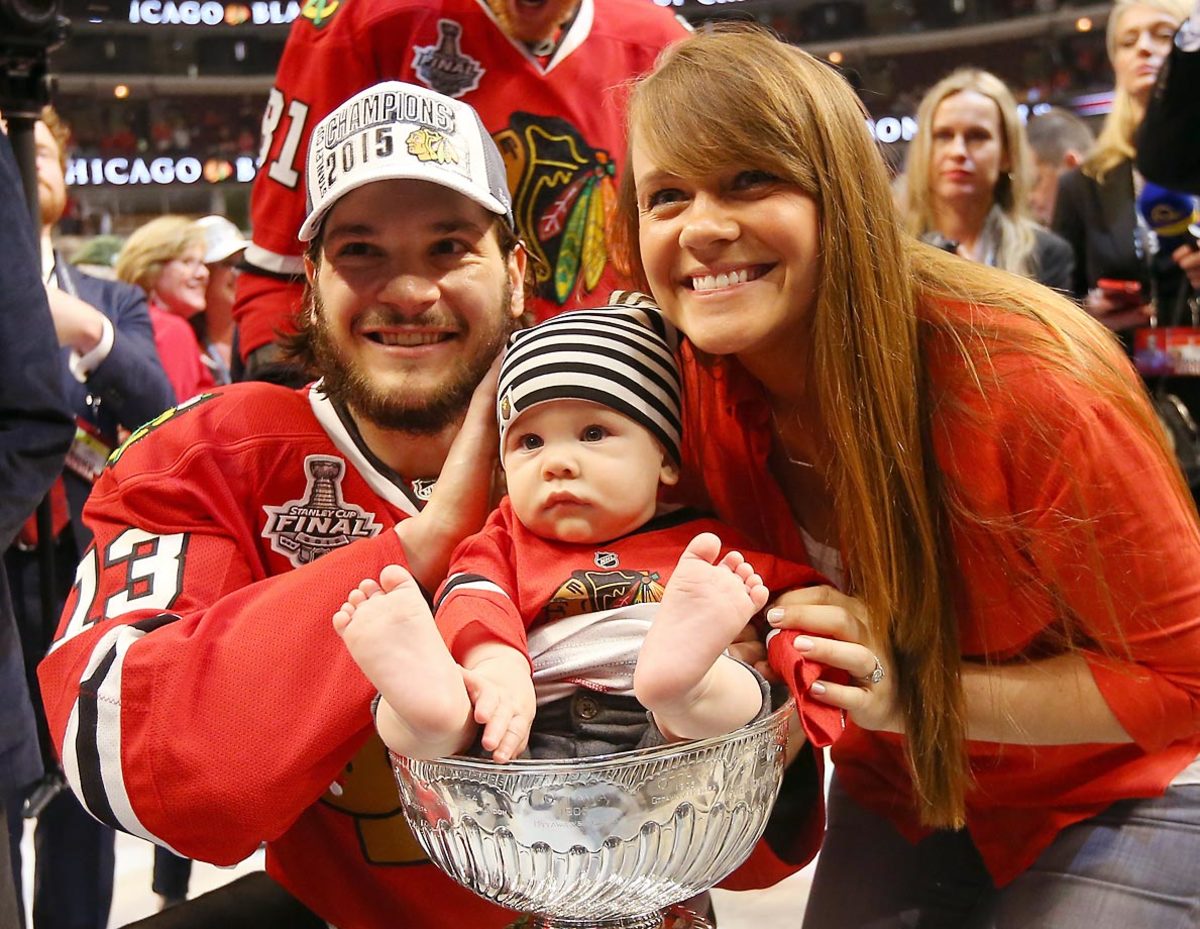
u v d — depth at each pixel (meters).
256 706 1.08
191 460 1.27
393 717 0.94
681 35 2.06
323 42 1.90
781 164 1.06
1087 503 1.12
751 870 1.24
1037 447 1.12
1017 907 1.31
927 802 1.19
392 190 1.25
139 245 3.73
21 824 2.00
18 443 1.45
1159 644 1.16
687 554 0.93
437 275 1.27
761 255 1.09
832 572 1.32
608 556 1.10
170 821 1.08
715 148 1.06
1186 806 1.28
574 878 0.93
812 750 1.23
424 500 1.34
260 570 1.30
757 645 1.14
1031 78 6.63
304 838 1.32
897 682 1.16
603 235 1.88
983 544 1.17
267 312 1.94
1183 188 2.15
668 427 1.15
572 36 1.93
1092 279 2.70
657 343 1.17
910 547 1.14
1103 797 1.28
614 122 1.97
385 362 1.28
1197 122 2.06
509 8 1.87
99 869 2.29
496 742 0.91
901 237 1.13
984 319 1.14
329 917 1.32
